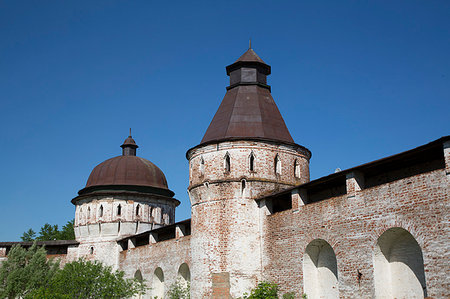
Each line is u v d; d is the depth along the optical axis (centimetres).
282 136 3434
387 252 2395
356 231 2464
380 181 2647
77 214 5225
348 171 2555
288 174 3350
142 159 5544
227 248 3119
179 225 3953
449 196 2067
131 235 4934
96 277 3462
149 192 5244
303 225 2797
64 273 3369
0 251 4975
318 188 2994
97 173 5309
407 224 2217
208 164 3322
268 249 3031
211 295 3078
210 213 3231
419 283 2264
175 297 3584
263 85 3666
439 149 2297
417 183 2209
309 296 2731
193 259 3281
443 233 2061
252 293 2950
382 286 2339
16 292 4169
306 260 2778
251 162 3269
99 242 4991
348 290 2447
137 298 4356
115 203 5066
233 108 3497
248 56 3741
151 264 4244
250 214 3162
